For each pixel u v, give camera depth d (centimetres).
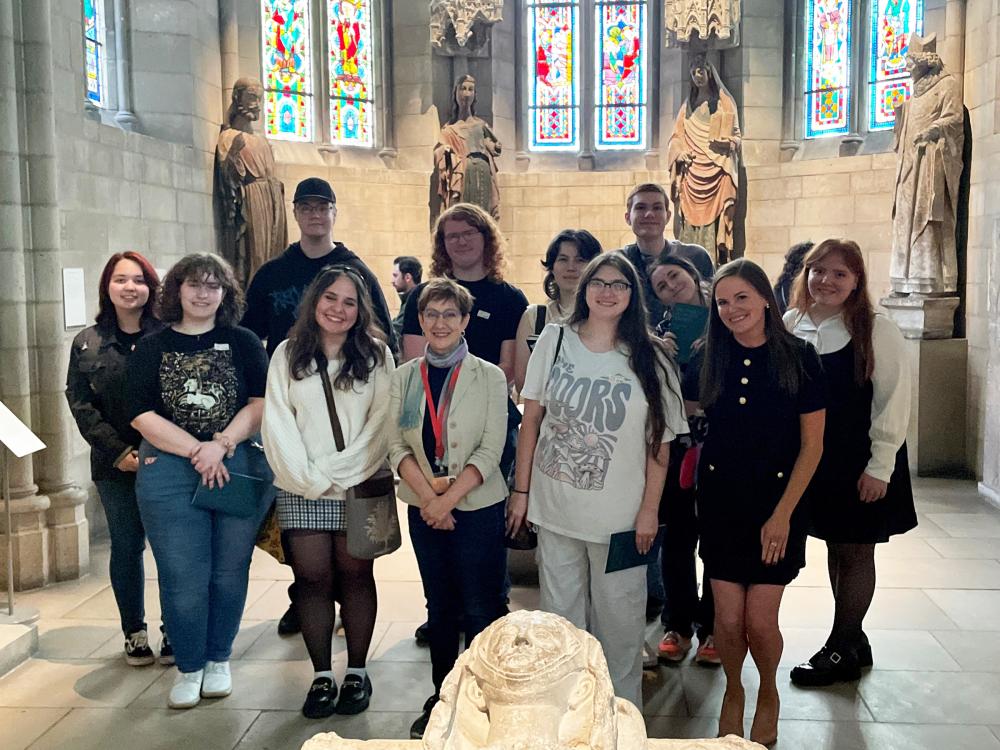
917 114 750
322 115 944
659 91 1007
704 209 917
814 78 948
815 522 383
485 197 939
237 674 404
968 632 441
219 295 375
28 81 507
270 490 389
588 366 328
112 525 408
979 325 729
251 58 870
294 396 356
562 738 174
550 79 1035
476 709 182
